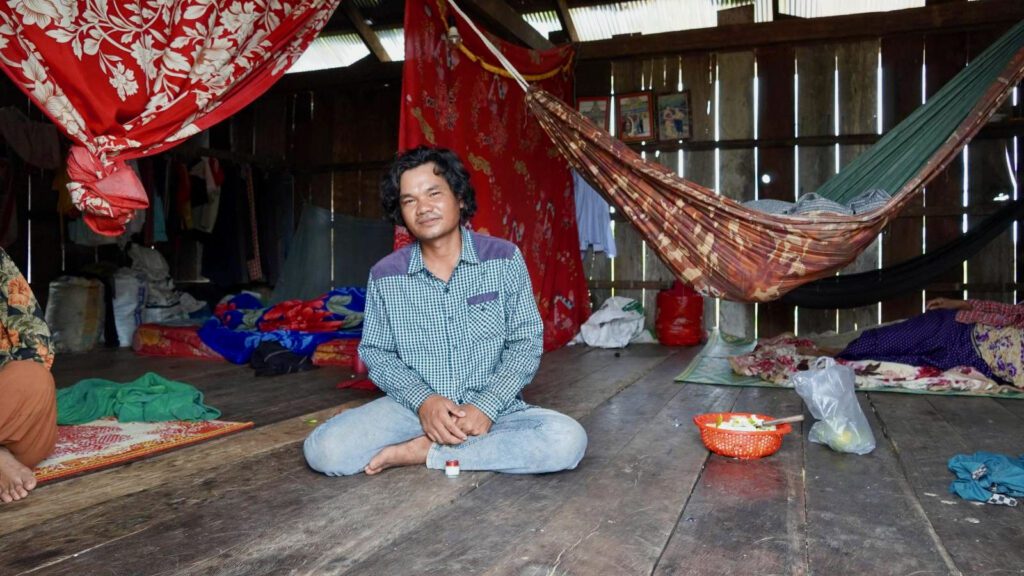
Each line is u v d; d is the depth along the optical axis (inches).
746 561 54.9
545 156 206.1
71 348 203.6
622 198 130.6
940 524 63.0
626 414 112.0
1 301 76.4
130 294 215.9
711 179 231.0
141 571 53.2
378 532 60.7
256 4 100.8
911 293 207.9
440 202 75.1
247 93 104.1
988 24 206.8
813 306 193.9
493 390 76.9
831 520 63.9
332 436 75.7
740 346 202.8
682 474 78.0
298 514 65.3
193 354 189.0
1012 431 99.4
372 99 261.0
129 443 91.7
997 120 203.6
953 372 135.6
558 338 205.6
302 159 268.4
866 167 161.9
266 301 256.4
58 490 73.5
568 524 62.5
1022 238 205.3
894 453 87.9
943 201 211.3
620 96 236.8
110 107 87.5
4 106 208.4
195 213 239.8
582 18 249.4
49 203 223.9
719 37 225.5
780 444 91.6
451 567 53.7
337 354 171.6
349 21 256.8
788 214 129.3
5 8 78.8
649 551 56.7
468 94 162.1
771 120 225.9
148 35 91.1
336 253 236.5
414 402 76.0
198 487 74.1
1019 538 59.7
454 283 79.0
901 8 226.8
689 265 129.7
